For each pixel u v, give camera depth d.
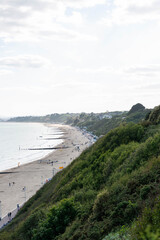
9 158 121.81
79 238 12.54
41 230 16.59
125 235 8.61
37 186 68.94
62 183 32.59
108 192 15.09
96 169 27.31
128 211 11.26
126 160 22.45
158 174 13.48
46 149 150.50
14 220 32.53
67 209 17.36
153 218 7.15
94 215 14.08
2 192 64.56
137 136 30.72
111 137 34.81
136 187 13.84
